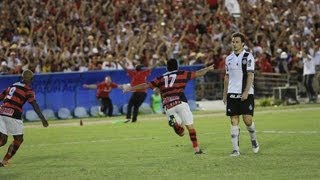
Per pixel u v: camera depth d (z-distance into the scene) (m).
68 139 57.84
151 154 45.38
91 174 37.44
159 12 105.50
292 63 98.88
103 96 84.00
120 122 73.25
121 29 97.94
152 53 94.75
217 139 52.94
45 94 84.44
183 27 103.38
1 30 93.81
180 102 44.09
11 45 89.94
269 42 104.62
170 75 44.09
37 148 51.78
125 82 88.88
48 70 88.81
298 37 102.62
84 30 96.44
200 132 58.91
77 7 100.56
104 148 50.03
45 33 92.50
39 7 97.94
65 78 85.50
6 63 86.75
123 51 94.00
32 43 91.75
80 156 45.81
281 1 112.94
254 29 105.50
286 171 36.25
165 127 65.56
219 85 96.31
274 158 41.09
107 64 90.38
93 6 101.00
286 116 72.81
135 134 59.81
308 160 39.97
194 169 37.94
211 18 105.62
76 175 37.25
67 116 85.19
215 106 91.94
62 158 45.09
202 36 101.00
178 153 45.38
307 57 92.06
